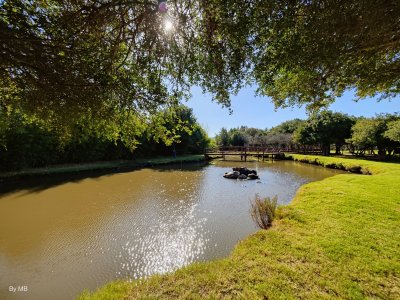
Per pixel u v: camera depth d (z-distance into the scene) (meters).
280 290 3.34
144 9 2.97
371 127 29.47
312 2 2.81
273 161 34.34
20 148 18.88
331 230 5.44
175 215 10.13
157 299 3.30
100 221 9.42
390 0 2.66
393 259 4.11
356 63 4.49
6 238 7.90
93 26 2.74
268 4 2.70
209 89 3.61
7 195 13.23
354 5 2.73
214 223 9.15
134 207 11.27
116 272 6.05
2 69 2.50
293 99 5.75
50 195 13.34
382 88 5.96
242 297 3.22
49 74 2.52
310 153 41.97
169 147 37.56
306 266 3.95
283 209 7.29
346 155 38.25
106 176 19.97
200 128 42.81
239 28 2.80
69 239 7.85
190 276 3.85
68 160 24.98
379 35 3.26
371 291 3.29
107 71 2.85
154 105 3.49
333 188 10.66
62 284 5.58
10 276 5.88
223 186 16.17
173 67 3.47
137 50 3.26
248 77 3.58
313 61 3.36
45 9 2.53
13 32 2.20
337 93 5.75
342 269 3.84
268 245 4.79
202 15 3.02
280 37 3.06
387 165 19.55
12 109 3.31
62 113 2.99
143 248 7.25
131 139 4.14
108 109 3.30
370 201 7.96
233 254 4.69
